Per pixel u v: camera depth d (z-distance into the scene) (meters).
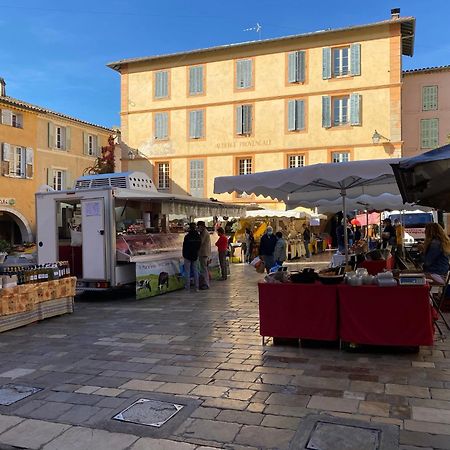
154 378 5.17
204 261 12.70
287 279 6.66
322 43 27.23
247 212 22.53
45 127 30.06
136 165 30.95
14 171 27.83
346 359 5.75
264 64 28.30
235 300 10.54
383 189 9.44
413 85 32.47
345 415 4.09
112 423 4.07
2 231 29.77
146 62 30.67
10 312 7.65
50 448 3.69
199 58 29.58
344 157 26.91
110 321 8.38
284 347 6.34
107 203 10.73
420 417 4.03
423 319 5.82
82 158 33.00
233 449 3.58
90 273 10.88
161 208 12.53
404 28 26.59
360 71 26.52
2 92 30.23
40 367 5.66
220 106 29.19
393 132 26.02
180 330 7.51
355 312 6.03
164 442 3.72
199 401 4.48
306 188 8.70
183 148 29.95
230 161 28.97
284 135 27.89
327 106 27.12
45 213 11.55
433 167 5.06
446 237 8.17
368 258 10.79
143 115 30.88
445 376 5.06
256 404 4.38
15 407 4.46
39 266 8.80
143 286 11.05
